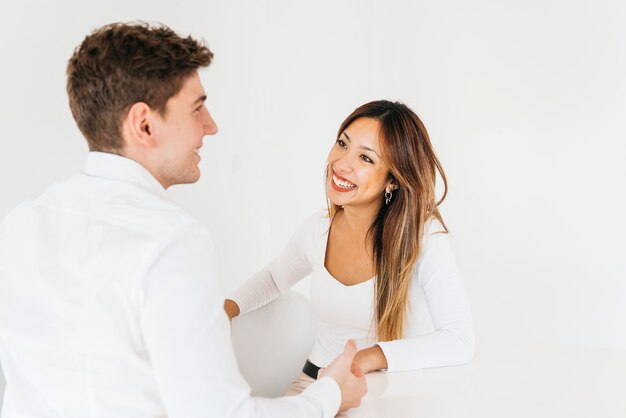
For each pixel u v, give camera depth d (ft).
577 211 10.96
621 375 4.09
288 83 10.96
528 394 3.73
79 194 3.17
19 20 7.14
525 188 11.35
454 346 4.42
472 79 11.68
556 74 10.93
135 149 3.22
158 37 3.16
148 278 2.79
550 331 11.30
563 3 10.75
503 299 11.68
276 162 10.90
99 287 2.87
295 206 11.35
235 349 4.30
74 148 7.77
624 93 10.40
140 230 2.89
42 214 3.18
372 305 5.28
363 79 12.36
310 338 4.59
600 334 10.94
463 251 12.01
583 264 10.98
